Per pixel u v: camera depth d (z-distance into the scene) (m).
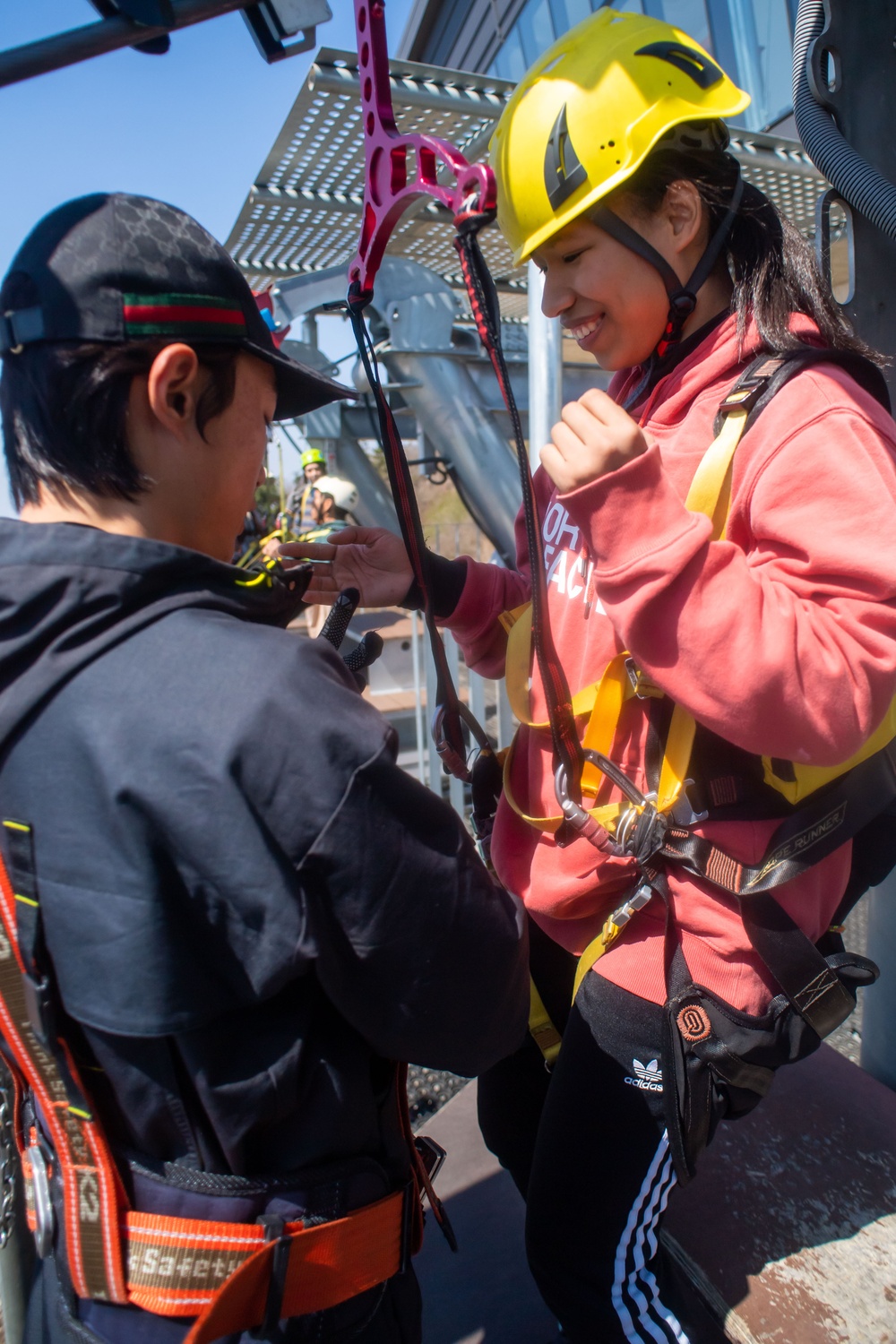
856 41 1.45
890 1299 1.32
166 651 0.65
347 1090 0.77
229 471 0.77
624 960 1.06
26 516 0.75
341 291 3.23
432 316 3.23
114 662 0.65
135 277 0.67
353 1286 0.79
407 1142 0.90
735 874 0.97
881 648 0.84
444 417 3.32
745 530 0.96
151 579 0.67
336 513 4.34
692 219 0.99
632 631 0.86
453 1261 1.62
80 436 0.68
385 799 0.68
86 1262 0.74
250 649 0.67
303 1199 0.75
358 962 0.71
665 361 1.11
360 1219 0.79
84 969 0.65
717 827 0.97
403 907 0.70
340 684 0.71
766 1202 1.50
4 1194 0.90
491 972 0.80
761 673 0.81
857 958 1.06
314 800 0.64
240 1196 0.73
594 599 1.09
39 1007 0.67
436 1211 0.98
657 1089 1.04
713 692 0.84
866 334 1.58
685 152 0.97
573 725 1.02
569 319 1.08
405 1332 0.89
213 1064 0.69
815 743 0.85
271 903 0.64
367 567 1.46
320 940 0.67
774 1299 1.32
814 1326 1.28
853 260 1.57
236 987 0.67
